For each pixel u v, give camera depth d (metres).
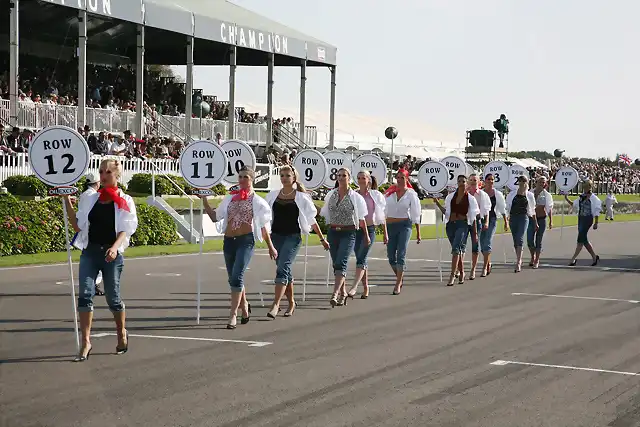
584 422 8.38
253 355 11.41
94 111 39.81
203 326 13.73
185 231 32.41
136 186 36.34
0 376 10.02
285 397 9.20
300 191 14.59
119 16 39.56
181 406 8.77
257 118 54.47
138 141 39.62
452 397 9.30
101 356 11.23
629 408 8.93
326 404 8.92
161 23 41.97
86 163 11.34
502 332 13.50
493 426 8.20
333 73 54.97
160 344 12.12
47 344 12.00
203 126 47.16
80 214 10.81
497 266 24.92
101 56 49.47
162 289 18.39
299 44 51.53
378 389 9.61
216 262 24.83
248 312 14.22
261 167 44.94
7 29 43.69
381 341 12.55
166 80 52.88
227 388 9.56
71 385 9.62
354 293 17.28
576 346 12.39
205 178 14.73
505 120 60.84
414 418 8.43
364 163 25.09
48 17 41.03
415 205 18.05
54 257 24.72
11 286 18.33
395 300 17.20
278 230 14.62
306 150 20.72
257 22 50.16
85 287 10.82
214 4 50.16
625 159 102.50
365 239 16.62
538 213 24.34
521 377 10.32
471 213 19.86
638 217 69.50
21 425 8.07
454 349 12.02
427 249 31.05
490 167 30.94
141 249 28.17
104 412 8.52
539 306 16.55
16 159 33.41
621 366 11.04
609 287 19.86
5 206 25.58
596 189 77.38
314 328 13.63
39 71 43.59
